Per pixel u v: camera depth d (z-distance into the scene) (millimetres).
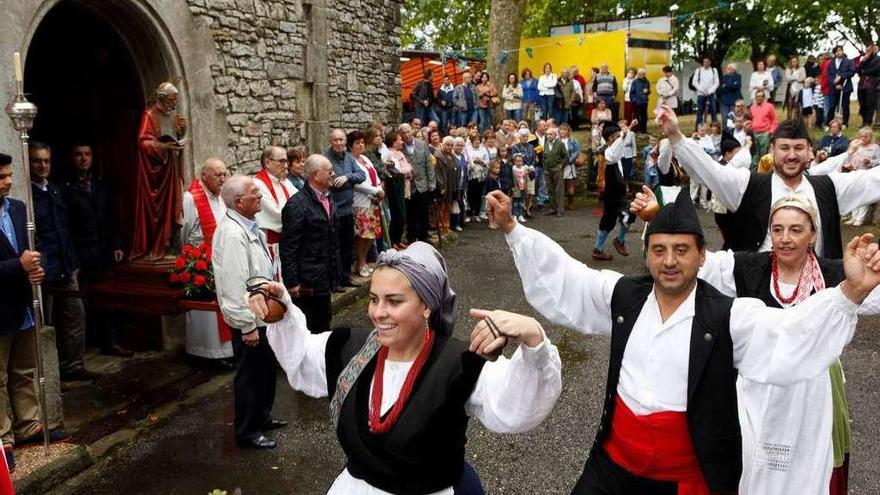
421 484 1843
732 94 15125
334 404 1987
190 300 4762
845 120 15227
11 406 4020
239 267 3928
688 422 2094
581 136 16844
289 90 7969
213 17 6645
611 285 2350
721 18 24344
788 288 2635
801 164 3066
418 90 13555
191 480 3824
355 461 1901
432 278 1899
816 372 1967
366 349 2018
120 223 6238
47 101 6238
